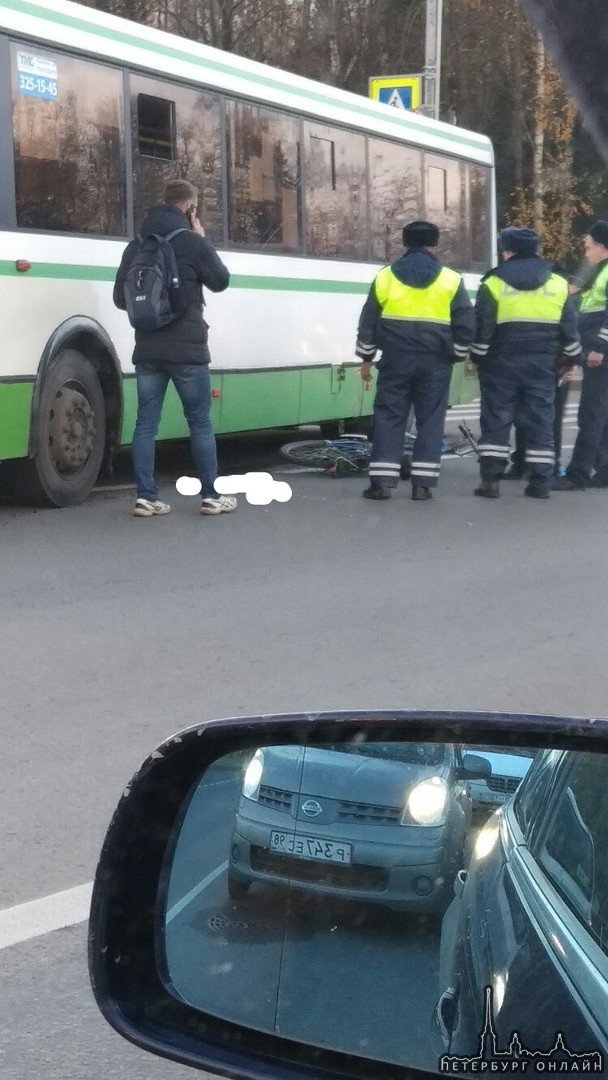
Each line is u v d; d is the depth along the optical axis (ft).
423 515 35.35
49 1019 10.57
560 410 42.37
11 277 31.73
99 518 33.40
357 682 20.15
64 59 33.58
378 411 37.47
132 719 18.19
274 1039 6.30
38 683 19.76
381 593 26.13
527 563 29.43
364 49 123.13
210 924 6.54
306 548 30.37
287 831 6.45
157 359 32.94
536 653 22.20
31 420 32.65
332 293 45.39
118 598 25.04
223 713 18.47
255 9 111.24
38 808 15.02
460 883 6.29
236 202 40.52
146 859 6.58
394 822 6.35
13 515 33.53
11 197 31.83
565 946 5.83
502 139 133.08
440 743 6.53
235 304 40.29
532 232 37.81
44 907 12.55
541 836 6.49
